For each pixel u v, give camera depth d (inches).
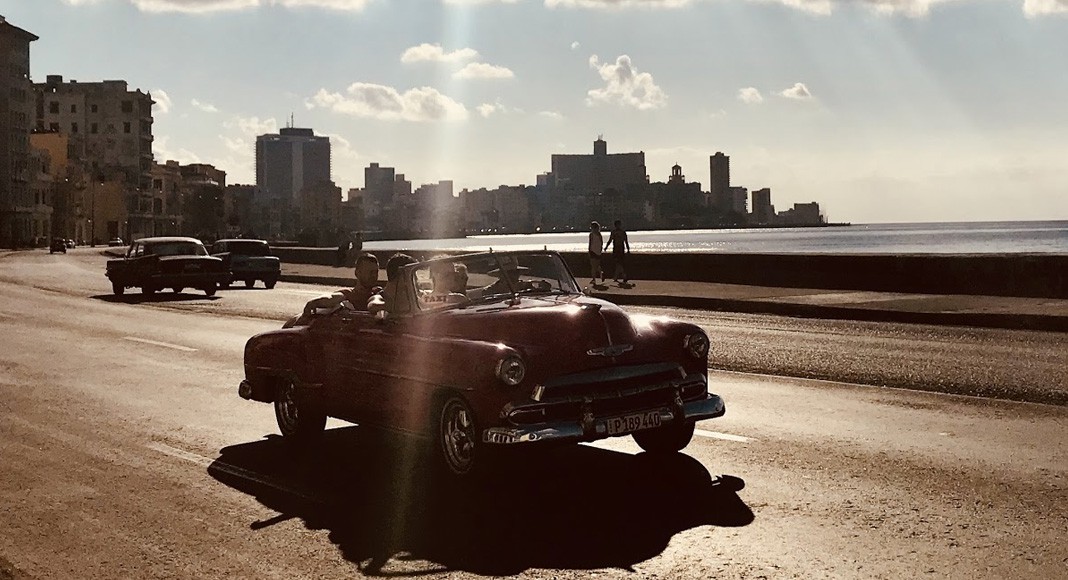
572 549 236.7
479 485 298.8
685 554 229.6
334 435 386.9
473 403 279.6
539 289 333.1
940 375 483.5
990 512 254.8
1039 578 207.0
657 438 328.8
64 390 508.7
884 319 785.6
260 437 387.2
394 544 246.1
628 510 267.6
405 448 360.2
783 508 264.1
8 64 5831.7
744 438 353.7
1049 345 601.0
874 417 385.1
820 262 1061.8
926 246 6092.5
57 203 6742.1
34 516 280.8
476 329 293.9
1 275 1964.8
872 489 280.1
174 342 719.1
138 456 355.6
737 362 548.7
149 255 1243.8
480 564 229.1
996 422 370.3
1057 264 865.5
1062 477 288.2
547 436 271.1
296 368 360.2
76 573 232.7
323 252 2156.7
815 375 498.3
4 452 365.4
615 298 1034.1
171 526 268.5
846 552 226.8
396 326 316.5
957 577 208.7
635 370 285.3
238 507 285.9
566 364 277.1
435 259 325.7
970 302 837.2
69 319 925.8
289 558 238.8
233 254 1481.3
